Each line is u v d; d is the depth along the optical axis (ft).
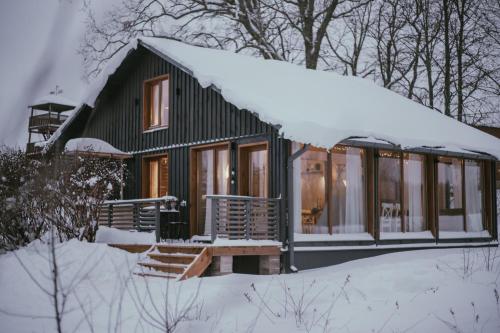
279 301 24.62
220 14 83.10
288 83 51.62
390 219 48.16
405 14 95.30
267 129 42.45
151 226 43.01
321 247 42.63
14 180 39.75
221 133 46.60
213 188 47.70
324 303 24.00
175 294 26.30
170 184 51.26
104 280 32.22
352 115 47.06
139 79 56.13
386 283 26.66
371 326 19.79
